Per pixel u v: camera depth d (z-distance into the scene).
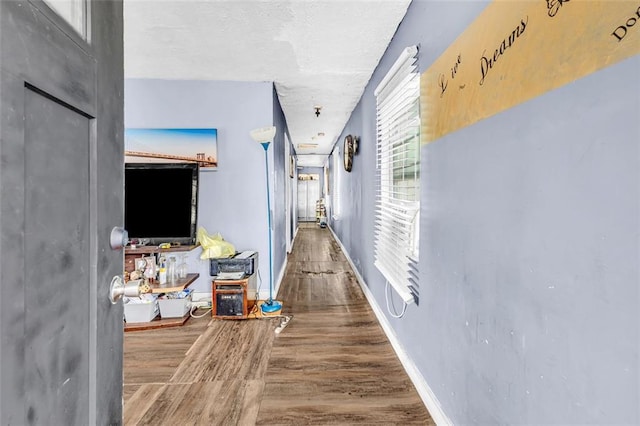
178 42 2.40
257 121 3.25
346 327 2.66
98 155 0.71
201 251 3.28
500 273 1.03
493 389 1.08
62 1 0.62
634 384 0.62
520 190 0.93
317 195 12.09
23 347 0.49
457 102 1.30
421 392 1.72
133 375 1.97
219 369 2.03
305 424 1.54
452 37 1.35
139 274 2.73
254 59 2.71
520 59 0.91
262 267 3.34
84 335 0.67
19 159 0.48
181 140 3.20
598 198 0.68
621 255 0.64
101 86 0.73
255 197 3.29
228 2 1.91
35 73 0.51
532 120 0.87
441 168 1.47
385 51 2.53
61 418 0.59
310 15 2.04
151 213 2.56
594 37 0.68
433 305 1.58
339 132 5.86
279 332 2.55
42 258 0.54
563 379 0.78
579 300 0.73
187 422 1.56
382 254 2.60
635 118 0.60
